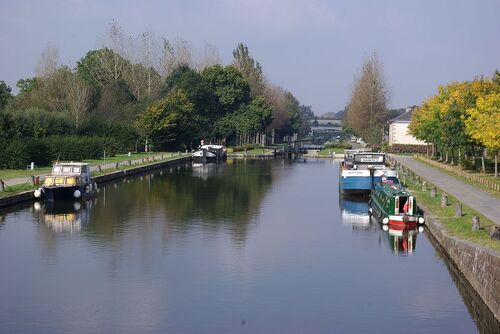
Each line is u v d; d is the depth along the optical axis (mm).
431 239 43312
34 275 35219
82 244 42281
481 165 82312
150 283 33969
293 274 35875
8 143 76438
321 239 44688
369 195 64812
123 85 133750
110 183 76812
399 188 50500
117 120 122188
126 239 43906
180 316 29359
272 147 170000
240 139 166625
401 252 40625
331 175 91562
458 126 78625
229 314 29672
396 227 46844
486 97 69812
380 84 155750
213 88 151875
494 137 59625
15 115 90375
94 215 52781
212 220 51312
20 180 64750
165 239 44031
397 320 28984
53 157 87938
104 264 37469
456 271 34688
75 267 36812
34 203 57812
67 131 105500
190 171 97000
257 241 43844
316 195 67625
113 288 33125
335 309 30328
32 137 87188
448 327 28188
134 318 29109
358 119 156750
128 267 36906
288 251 41156
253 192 69562
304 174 93062
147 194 66562
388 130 159375
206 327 28141
